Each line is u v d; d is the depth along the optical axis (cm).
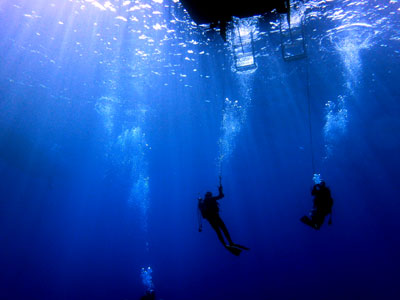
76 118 2555
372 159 4584
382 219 7356
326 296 2239
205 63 1546
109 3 1052
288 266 3712
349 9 1129
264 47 1356
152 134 3180
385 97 2536
